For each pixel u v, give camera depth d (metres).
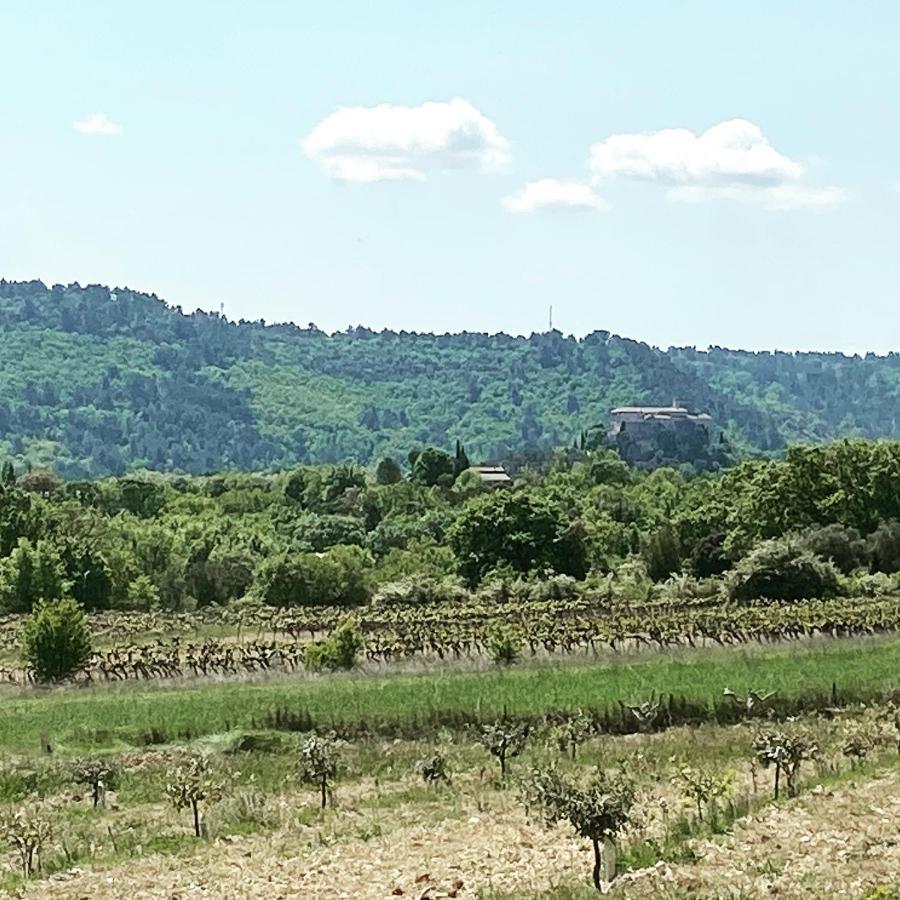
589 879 27.20
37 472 178.12
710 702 53.00
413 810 37.97
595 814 26.22
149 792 42.84
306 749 40.78
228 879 30.53
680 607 91.25
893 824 29.38
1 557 113.88
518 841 32.38
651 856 28.30
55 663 66.81
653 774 40.97
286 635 89.69
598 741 48.41
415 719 52.50
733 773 36.88
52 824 37.16
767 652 65.69
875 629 73.56
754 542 113.50
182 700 58.19
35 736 52.19
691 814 32.69
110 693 62.09
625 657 65.94
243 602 113.50
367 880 29.48
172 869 32.12
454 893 27.52
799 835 28.84
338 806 39.25
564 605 94.38
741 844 28.45
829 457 118.56
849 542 108.00
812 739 40.12
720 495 133.75
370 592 112.69
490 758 46.03
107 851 34.72
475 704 53.94
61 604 67.69
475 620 87.06
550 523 120.75
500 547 119.62
